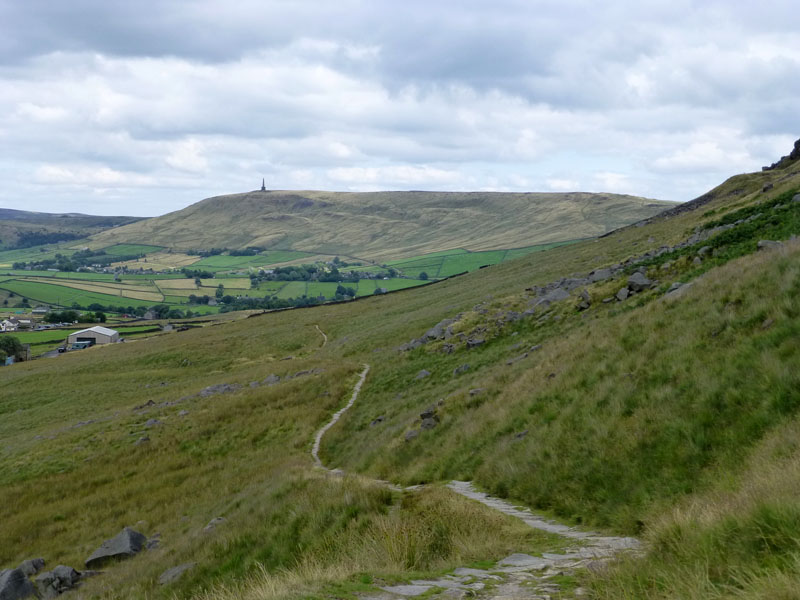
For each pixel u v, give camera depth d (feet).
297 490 61.93
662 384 45.78
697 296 59.67
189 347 323.16
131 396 223.10
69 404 220.43
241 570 45.96
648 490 34.88
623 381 50.34
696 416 38.50
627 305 99.60
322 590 22.00
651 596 17.47
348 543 39.78
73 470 123.85
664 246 171.94
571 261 282.36
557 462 45.34
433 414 82.58
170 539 76.95
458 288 341.82
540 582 22.30
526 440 53.31
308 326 347.15
